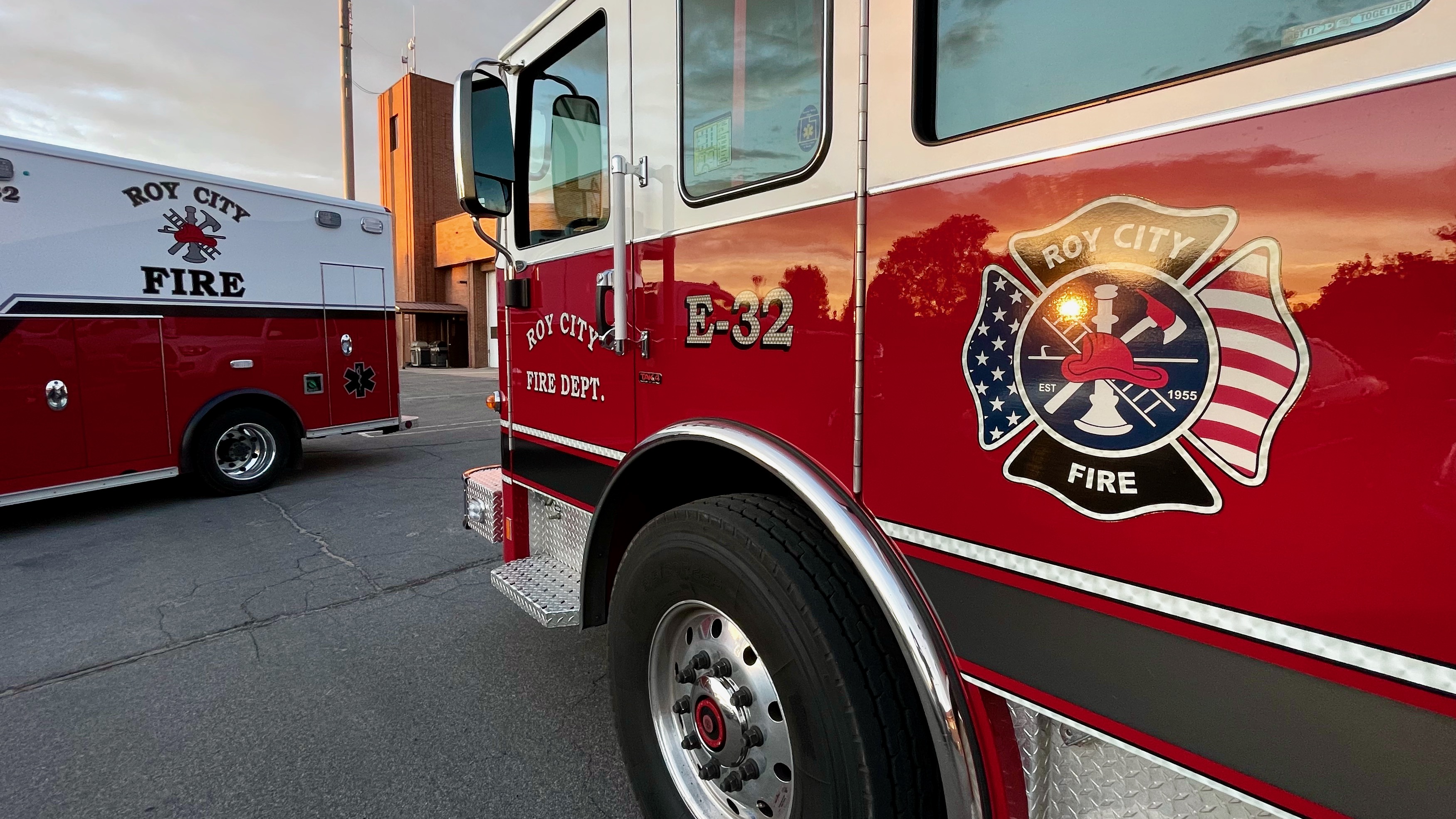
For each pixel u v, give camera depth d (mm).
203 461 5863
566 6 2299
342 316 6836
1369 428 793
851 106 1383
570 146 2373
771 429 1608
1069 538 1072
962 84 1215
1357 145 797
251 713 2711
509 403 2879
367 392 7086
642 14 1978
